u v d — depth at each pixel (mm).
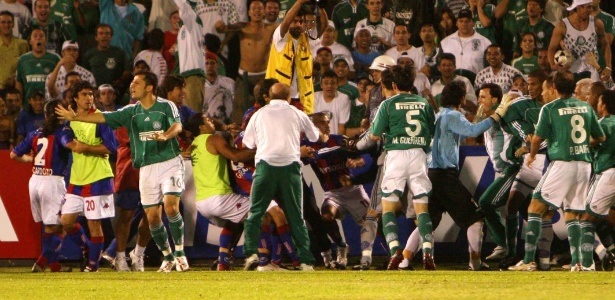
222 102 45500
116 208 36438
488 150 35406
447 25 49438
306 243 31531
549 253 34000
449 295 20922
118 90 44906
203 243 36531
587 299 19812
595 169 32125
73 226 34312
